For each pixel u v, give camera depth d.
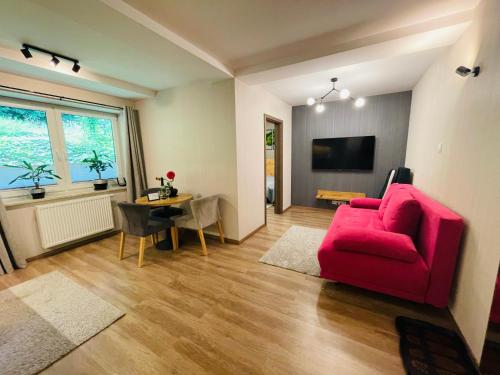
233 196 3.09
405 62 2.63
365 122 4.39
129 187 3.73
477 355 1.30
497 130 1.23
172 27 1.82
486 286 1.25
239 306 1.88
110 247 3.14
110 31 1.69
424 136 2.84
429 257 1.65
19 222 2.67
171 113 3.39
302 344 1.50
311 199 5.19
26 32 1.79
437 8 1.64
